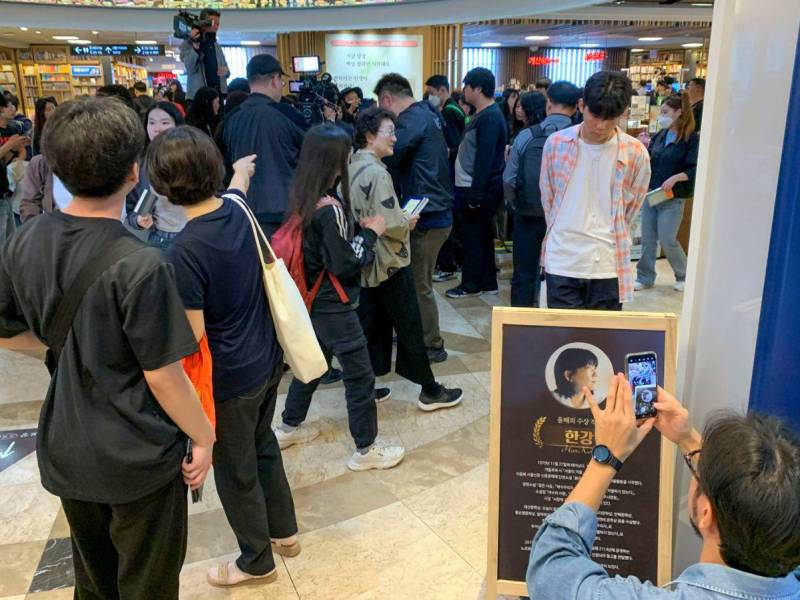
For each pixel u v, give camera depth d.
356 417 2.67
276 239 2.37
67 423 1.33
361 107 5.91
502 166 4.63
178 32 4.46
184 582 2.13
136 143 1.28
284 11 9.20
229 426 1.85
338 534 2.35
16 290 1.31
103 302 1.25
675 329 1.56
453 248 5.44
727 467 0.90
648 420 1.38
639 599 0.97
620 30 13.80
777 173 1.43
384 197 2.72
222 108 4.12
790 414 1.40
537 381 1.65
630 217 2.63
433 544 2.29
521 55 18.56
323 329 2.53
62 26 9.02
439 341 3.76
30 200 3.48
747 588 0.91
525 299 4.06
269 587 2.10
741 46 1.46
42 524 2.41
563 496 1.67
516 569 1.71
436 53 10.46
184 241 1.66
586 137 2.51
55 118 1.23
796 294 1.35
